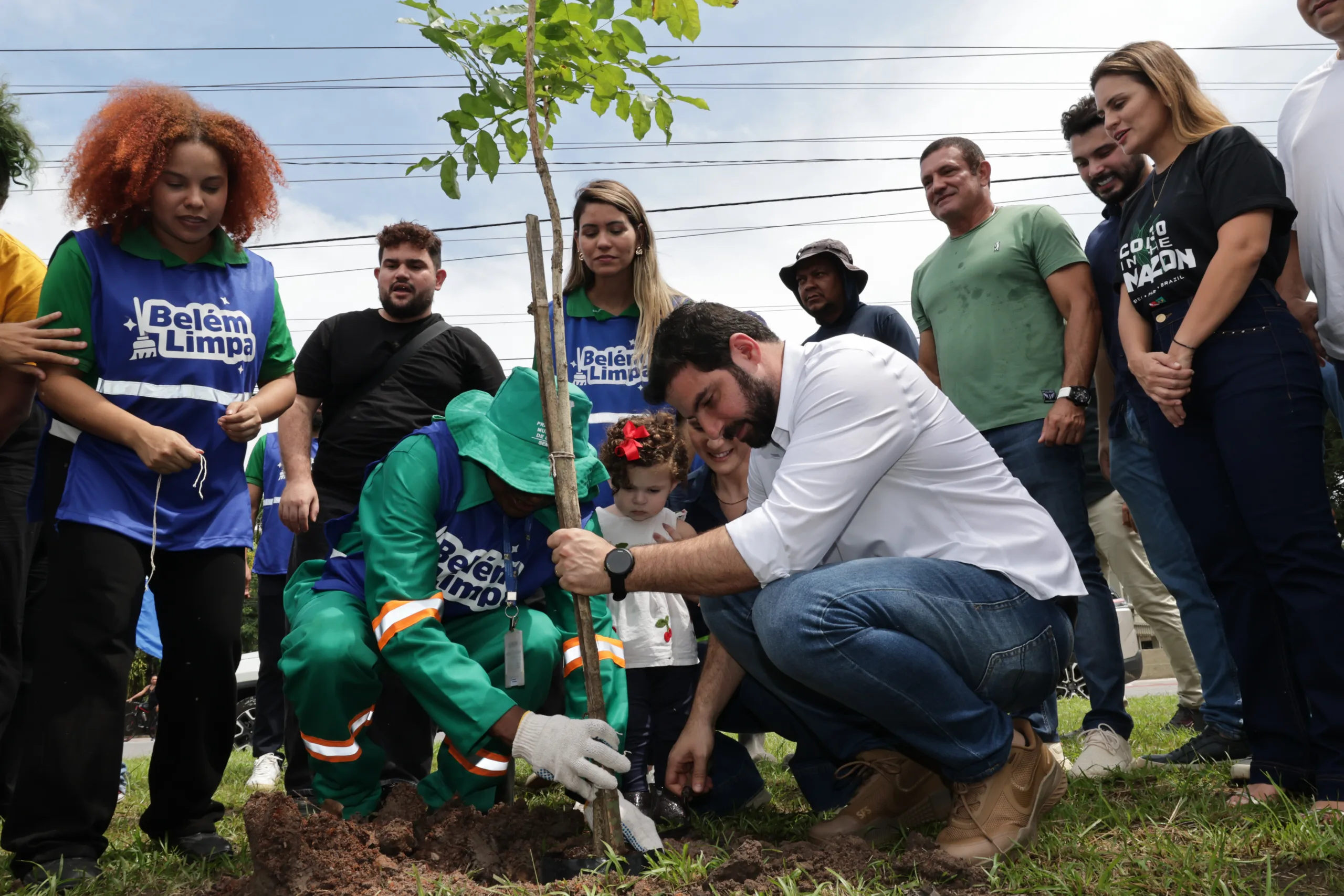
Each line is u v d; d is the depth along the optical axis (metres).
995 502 2.29
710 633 2.71
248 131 2.78
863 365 2.23
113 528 2.46
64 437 2.51
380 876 1.97
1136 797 2.68
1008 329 3.64
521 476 2.45
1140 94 2.75
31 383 2.70
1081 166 3.79
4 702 2.88
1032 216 3.68
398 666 2.33
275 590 4.92
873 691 2.11
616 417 3.61
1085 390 3.44
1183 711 4.53
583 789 2.17
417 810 2.25
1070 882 1.89
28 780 2.32
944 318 3.82
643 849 2.21
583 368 3.65
